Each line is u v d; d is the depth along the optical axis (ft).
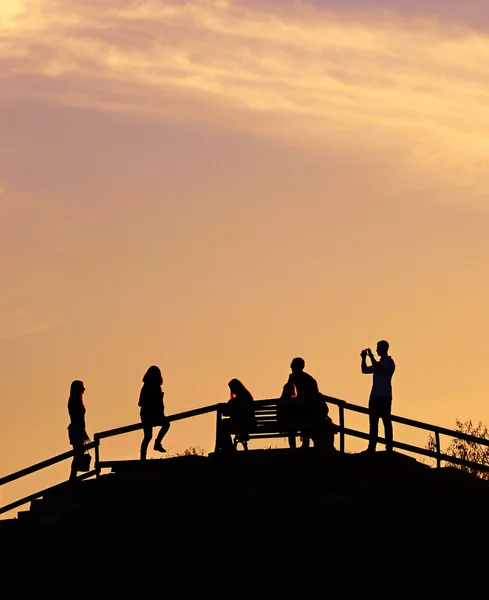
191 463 227.61
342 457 225.35
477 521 203.21
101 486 223.30
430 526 202.18
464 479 220.84
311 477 219.61
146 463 229.04
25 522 213.66
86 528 207.92
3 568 198.80
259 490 215.72
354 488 215.51
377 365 226.58
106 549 200.54
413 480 219.41
